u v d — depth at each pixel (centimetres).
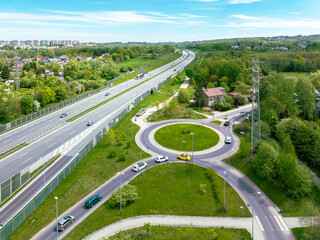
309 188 5606
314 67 18512
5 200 5428
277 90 10481
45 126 9975
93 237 4628
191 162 7500
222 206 5497
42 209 5381
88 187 6206
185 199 5766
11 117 10656
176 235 4662
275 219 5091
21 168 6694
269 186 6150
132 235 4662
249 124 10144
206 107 13038
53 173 6531
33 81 16262
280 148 7319
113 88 17800
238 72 17200
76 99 14175
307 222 4588
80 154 7438
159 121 11125
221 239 4400
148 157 7825
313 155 6781
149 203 5625
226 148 8388
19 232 4703
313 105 9844
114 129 10106
